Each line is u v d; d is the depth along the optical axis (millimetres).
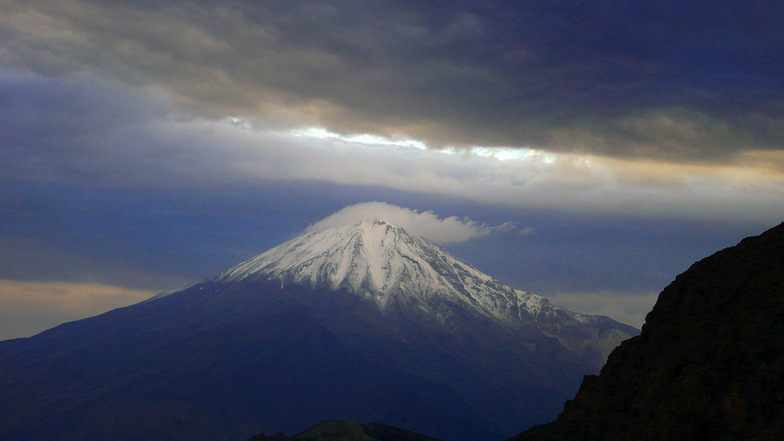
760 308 67812
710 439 60344
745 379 62188
